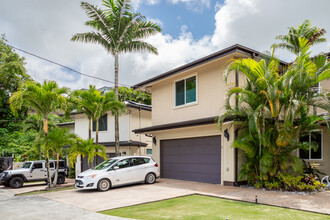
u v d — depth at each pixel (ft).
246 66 35.65
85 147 51.31
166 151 57.16
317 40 60.59
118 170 43.65
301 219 22.40
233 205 28.58
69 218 25.40
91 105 53.72
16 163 74.59
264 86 35.91
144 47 59.72
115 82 57.47
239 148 42.27
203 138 48.47
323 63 38.58
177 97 55.57
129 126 69.72
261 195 33.04
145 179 46.78
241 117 38.73
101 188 41.32
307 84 34.81
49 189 48.24
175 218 23.91
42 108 48.42
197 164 49.21
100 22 56.70
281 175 36.45
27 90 45.68
